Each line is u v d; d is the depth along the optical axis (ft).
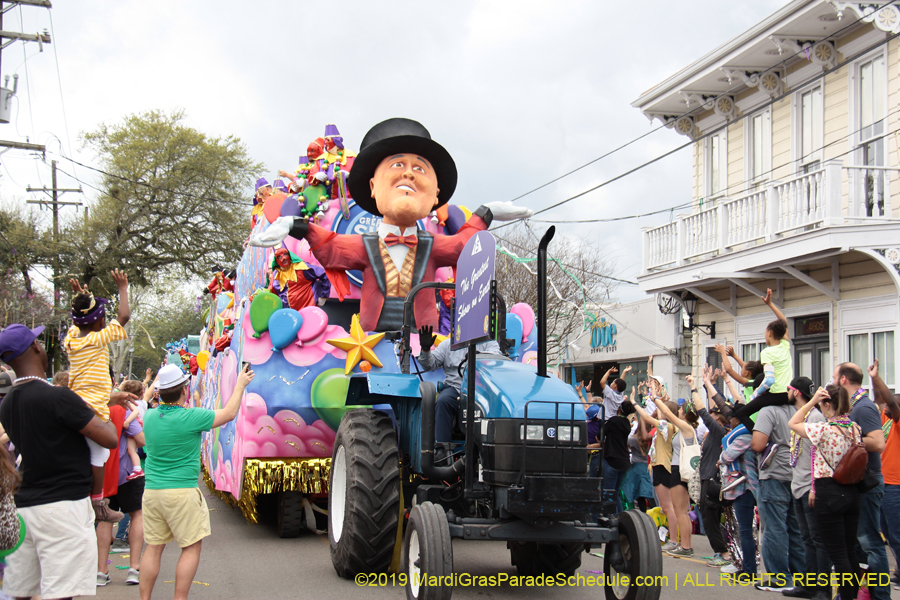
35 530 14.60
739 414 23.17
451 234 29.71
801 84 44.65
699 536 32.73
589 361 85.71
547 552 21.66
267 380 26.12
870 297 40.65
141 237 108.88
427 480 21.54
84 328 18.88
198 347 54.95
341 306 28.58
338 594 20.18
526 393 18.54
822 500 18.71
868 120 43.19
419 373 21.85
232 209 111.34
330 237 26.84
